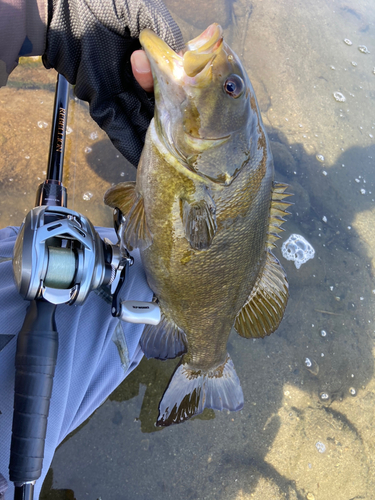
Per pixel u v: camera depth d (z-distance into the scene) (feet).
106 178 1.87
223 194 1.01
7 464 0.84
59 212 0.84
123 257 0.93
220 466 1.50
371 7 3.63
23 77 1.91
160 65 0.93
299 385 1.78
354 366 1.92
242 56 2.73
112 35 1.02
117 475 1.35
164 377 1.55
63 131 1.12
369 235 2.37
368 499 1.64
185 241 1.06
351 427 1.77
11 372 0.88
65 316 0.99
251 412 1.65
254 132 1.00
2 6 0.89
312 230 2.27
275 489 1.51
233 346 1.76
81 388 0.99
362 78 3.02
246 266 1.15
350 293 2.13
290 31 3.00
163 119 0.97
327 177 2.48
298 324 1.94
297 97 2.72
